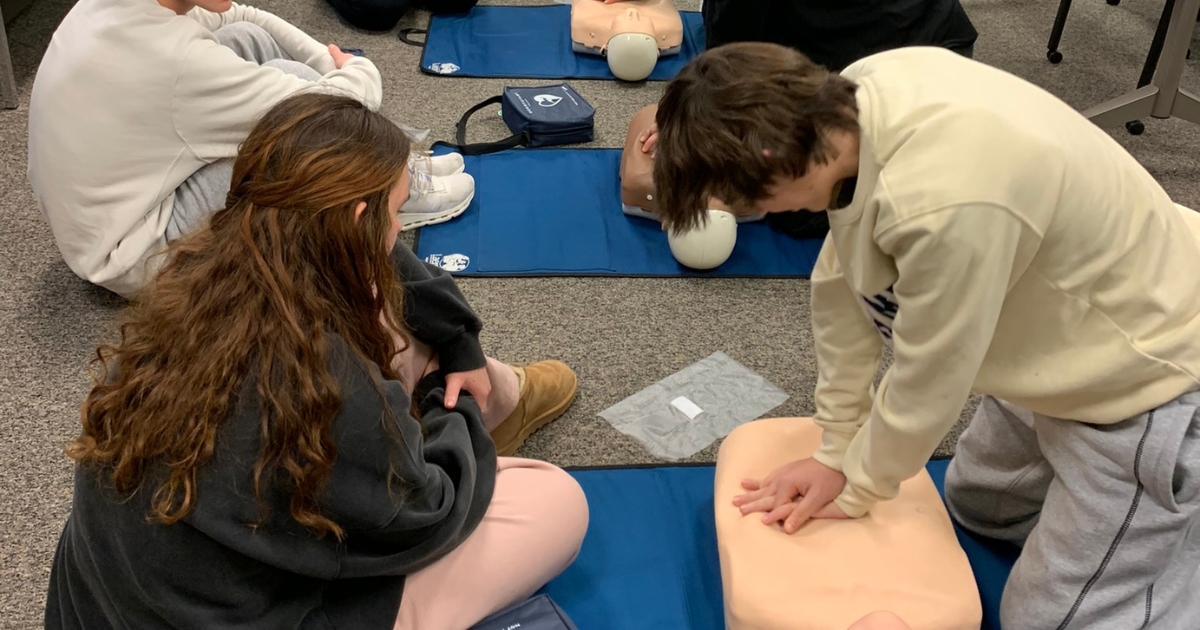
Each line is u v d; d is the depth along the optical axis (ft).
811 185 3.00
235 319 2.74
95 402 2.89
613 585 4.33
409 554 3.30
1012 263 2.89
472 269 6.39
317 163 2.81
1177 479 3.25
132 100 5.11
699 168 2.93
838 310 3.77
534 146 7.80
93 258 5.48
